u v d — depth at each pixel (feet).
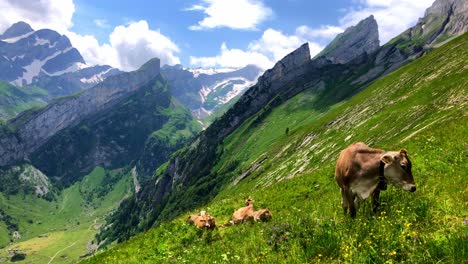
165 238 68.39
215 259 41.32
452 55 394.52
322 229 33.04
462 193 33.99
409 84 423.23
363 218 32.55
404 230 26.73
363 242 27.68
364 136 349.00
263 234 41.73
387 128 310.45
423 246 23.75
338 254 28.71
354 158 34.35
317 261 28.55
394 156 32.17
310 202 65.82
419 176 49.37
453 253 21.84
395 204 34.32
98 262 72.08
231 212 82.07
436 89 310.04
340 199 51.67
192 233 64.28
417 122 251.39
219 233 61.36
